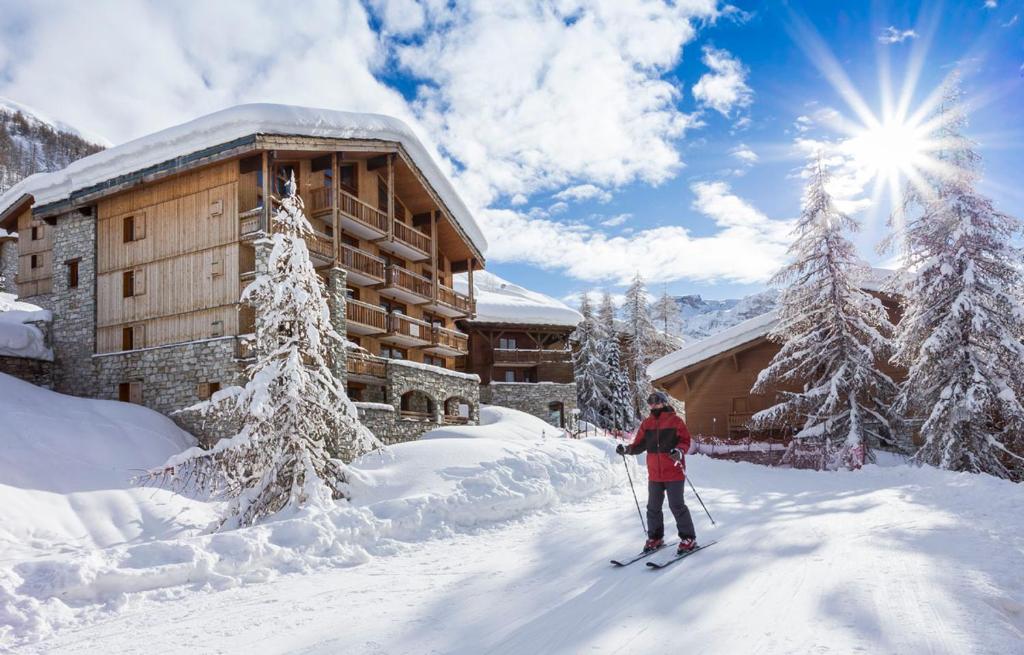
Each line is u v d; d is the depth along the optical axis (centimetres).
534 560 644
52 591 569
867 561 491
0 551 1004
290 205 1151
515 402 3866
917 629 334
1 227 2925
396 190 2895
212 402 1064
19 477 1288
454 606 488
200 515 1276
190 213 2144
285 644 431
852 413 1970
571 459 1218
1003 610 384
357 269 2411
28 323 2397
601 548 668
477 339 4025
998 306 1684
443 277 3444
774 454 2398
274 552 698
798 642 323
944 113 1816
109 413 1847
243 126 1981
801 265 2119
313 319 1090
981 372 1664
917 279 1792
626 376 4797
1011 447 1762
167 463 1045
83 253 2362
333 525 784
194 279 2105
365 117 2345
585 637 364
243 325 2009
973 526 653
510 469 1080
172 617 528
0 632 501
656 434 615
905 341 1825
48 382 2338
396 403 2461
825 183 2116
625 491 1203
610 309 5266
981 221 1720
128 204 2292
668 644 337
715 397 2725
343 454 1714
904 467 1555
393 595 546
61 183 2377
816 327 2103
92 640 480
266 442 1031
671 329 6222
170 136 2092
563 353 4091
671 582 476
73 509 1217
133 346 2219
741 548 578
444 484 1018
